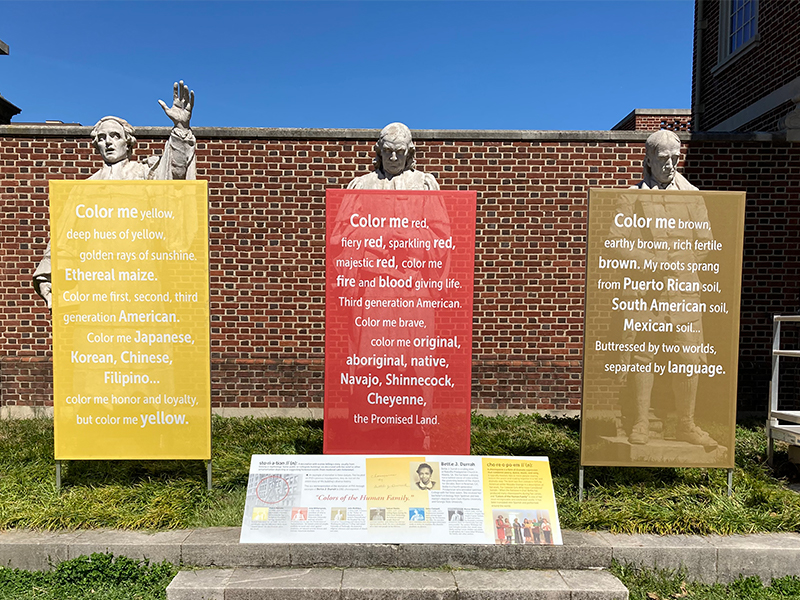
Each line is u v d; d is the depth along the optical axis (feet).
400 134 15.28
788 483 16.26
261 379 24.02
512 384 24.35
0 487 14.71
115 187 13.96
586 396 14.23
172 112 15.60
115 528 12.99
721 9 32.22
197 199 14.05
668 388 14.21
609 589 11.31
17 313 23.73
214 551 12.17
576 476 15.69
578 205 23.95
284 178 23.75
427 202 14.01
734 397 14.25
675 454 14.24
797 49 25.40
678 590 11.75
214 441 18.97
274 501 12.75
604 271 14.06
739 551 12.16
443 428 14.28
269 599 11.21
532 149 23.89
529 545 12.30
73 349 14.17
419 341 14.19
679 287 14.08
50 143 23.47
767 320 24.13
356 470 13.19
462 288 14.12
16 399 23.82
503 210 24.00
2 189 23.49
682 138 23.84
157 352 14.25
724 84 32.07
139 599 11.08
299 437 19.65
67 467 15.98
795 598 11.43
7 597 11.11
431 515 12.67
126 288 14.11
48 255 15.52
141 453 14.35
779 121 24.31
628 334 14.15
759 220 23.91
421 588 11.28
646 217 14.01
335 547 12.26
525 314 24.25
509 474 13.24
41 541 12.28
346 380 14.19
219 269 23.84
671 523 13.02
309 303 24.00
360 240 14.06
